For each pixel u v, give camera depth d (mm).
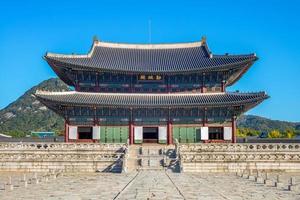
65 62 75000
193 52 89812
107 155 61906
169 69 80125
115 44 90688
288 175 55969
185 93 80500
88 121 77562
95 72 78812
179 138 77500
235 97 76312
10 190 35281
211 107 76062
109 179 46000
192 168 58719
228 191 33906
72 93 77875
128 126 77812
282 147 63062
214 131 77938
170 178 46188
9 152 61375
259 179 45125
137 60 85938
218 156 60531
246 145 63844
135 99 78125
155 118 78125
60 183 41844
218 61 80750
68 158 59906
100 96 78438
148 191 32750
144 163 59312
